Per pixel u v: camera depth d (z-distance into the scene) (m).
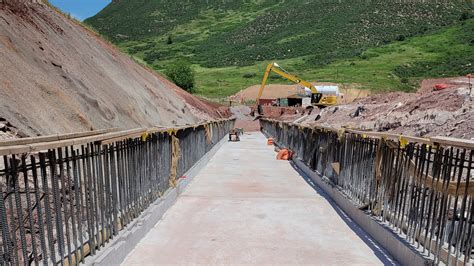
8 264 2.93
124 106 12.46
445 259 3.87
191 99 31.48
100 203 4.35
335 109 21.16
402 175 4.96
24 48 8.95
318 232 5.78
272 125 25.17
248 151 17.70
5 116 5.63
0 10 9.71
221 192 8.40
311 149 10.65
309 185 9.43
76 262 3.69
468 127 7.85
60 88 8.85
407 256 4.38
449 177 3.79
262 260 4.71
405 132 9.95
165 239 5.38
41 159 3.31
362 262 4.67
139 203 5.77
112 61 17.06
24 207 3.99
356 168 6.66
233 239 5.42
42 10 13.15
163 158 7.15
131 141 5.39
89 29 20.56
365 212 5.96
